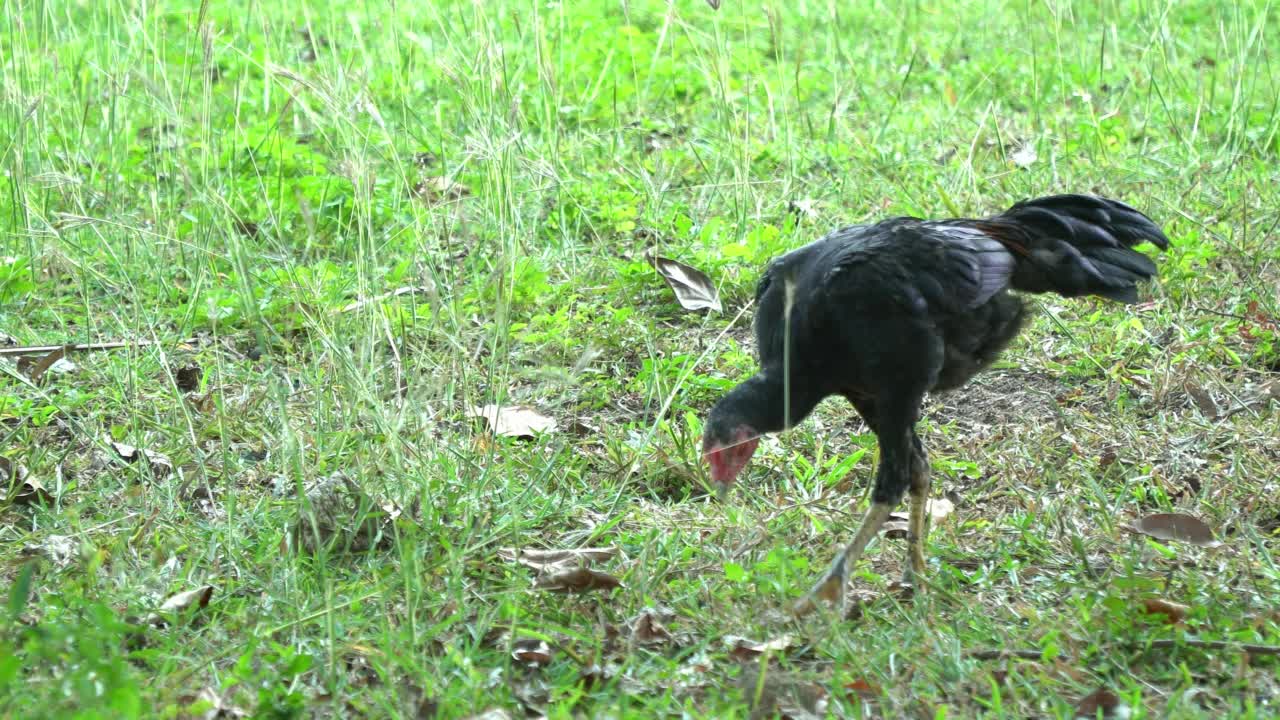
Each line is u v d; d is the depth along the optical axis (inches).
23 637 140.5
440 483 178.1
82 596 151.0
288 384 201.5
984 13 397.1
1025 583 162.2
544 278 239.6
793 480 190.7
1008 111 328.2
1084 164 290.8
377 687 139.7
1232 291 238.7
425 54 340.5
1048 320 230.7
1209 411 203.2
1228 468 188.1
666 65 348.8
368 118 290.2
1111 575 161.2
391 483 178.5
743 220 262.7
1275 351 218.1
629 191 282.7
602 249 255.8
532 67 335.0
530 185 266.1
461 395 205.9
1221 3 371.6
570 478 187.9
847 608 156.1
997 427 203.8
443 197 227.8
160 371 216.5
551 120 300.8
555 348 217.2
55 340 227.6
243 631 148.6
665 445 194.5
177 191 273.7
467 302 227.8
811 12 399.5
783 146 298.4
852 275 160.6
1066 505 178.5
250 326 226.5
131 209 272.2
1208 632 145.8
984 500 185.8
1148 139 308.0
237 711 132.1
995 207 272.1
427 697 133.7
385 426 173.3
